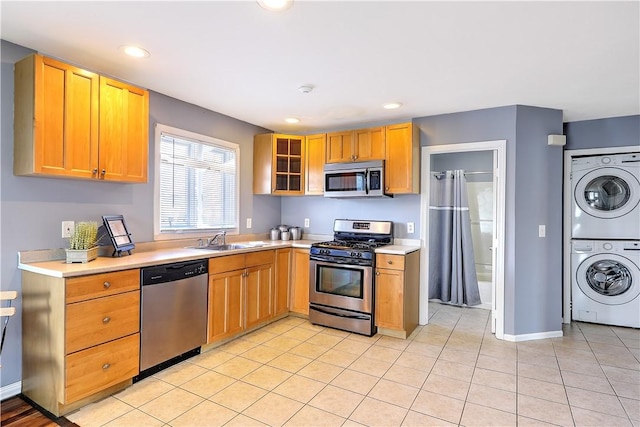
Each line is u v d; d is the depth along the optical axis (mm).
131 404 2189
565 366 2801
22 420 2014
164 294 2576
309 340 3316
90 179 2445
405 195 3930
